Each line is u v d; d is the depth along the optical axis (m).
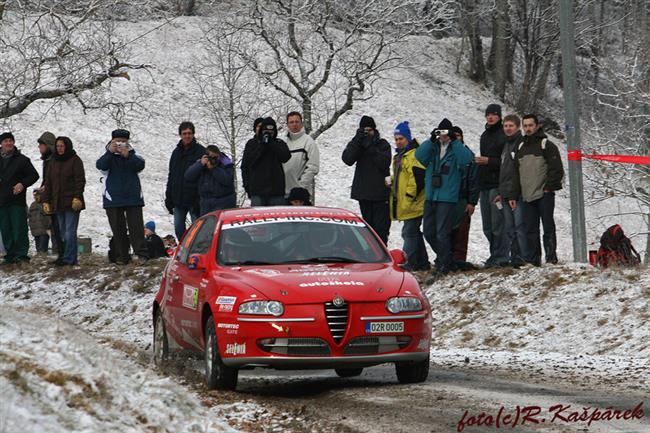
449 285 38.41
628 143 77.19
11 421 11.34
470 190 39.81
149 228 53.72
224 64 82.94
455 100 148.50
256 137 39.34
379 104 136.00
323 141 123.88
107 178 48.16
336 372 26.19
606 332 30.53
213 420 16.19
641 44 95.25
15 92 59.00
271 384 23.88
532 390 21.42
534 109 154.00
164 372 24.02
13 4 58.03
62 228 49.56
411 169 40.69
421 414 18.27
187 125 45.22
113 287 45.75
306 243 24.27
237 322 21.41
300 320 21.16
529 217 37.38
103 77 58.88
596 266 35.78
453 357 29.31
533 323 32.94
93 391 14.36
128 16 66.50
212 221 25.83
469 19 143.62
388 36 72.81
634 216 112.31
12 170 50.44
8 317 17.88
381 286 22.05
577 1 131.38
